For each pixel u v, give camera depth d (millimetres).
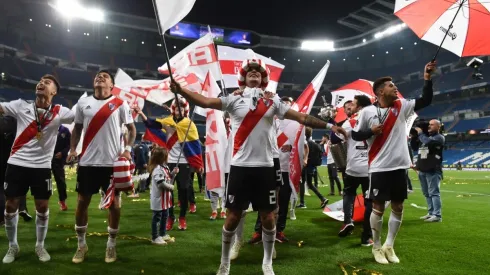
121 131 4027
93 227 5516
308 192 11258
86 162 3791
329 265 3785
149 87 6574
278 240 4793
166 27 3004
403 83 52719
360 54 56344
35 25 44531
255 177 3264
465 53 3920
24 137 3789
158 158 4695
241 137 3305
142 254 4102
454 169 36781
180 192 5555
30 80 42156
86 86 47344
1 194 4953
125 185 3812
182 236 5023
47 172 3873
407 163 3910
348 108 5258
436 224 6082
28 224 5602
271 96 3373
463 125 44375
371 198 4023
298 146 4922
